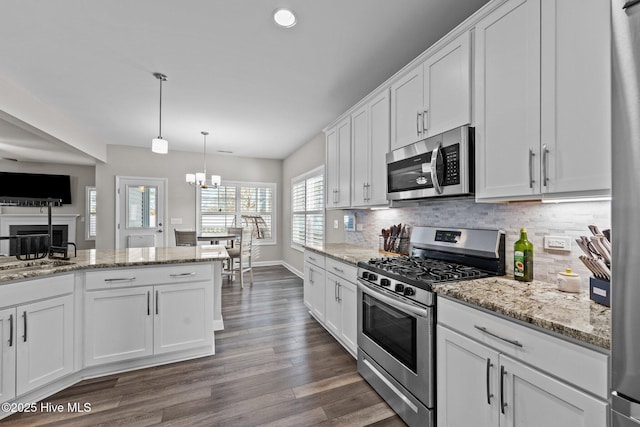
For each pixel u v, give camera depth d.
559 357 0.95
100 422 1.61
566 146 1.12
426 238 2.25
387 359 1.78
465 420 1.28
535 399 1.02
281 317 3.27
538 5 1.22
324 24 1.93
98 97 3.12
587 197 1.08
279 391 1.91
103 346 2.05
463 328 1.30
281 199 6.58
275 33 2.03
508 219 1.71
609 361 0.82
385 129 2.28
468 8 1.78
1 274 1.67
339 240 3.93
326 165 3.35
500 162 1.39
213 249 2.93
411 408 1.57
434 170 1.67
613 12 0.75
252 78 2.70
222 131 4.41
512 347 1.09
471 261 1.85
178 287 2.24
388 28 1.98
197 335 2.31
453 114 1.65
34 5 1.75
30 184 6.11
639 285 0.71
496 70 1.41
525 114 1.27
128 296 2.11
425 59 1.87
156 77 2.67
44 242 2.18
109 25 1.95
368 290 1.95
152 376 2.07
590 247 1.24
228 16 1.86
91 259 2.23
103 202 5.22
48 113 3.41
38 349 1.78
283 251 6.50
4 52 2.27
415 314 1.54
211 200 5.99
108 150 5.25
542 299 1.21
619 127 0.73
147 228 5.50
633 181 0.71
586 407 0.87
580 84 1.08
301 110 3.53
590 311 1.06
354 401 1.81
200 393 1.88
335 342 2.64
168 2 1.73
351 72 2.58
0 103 2.66
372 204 2.45
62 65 2.46
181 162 5.77
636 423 0.71
